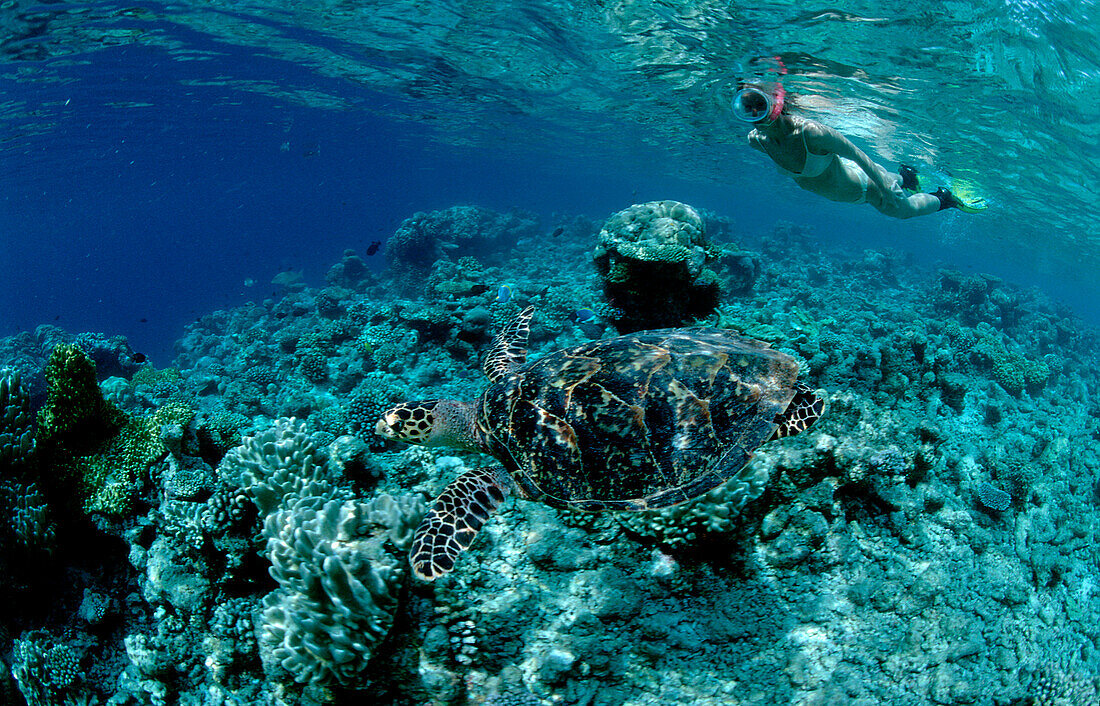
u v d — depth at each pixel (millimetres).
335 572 1329
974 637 1692
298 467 1652
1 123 7422
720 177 13445
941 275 5738
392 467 1748
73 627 1807
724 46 4191
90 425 1873
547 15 4395
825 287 6246
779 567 1564
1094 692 1891
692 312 2334
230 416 2051
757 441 1213
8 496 1709
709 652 1462
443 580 1431
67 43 5102
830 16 3328
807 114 5430
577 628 1419
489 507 1233
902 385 2162
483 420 1333
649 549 1503
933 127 5070
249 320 6496
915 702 1576
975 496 2014
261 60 6527
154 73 6543
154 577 1681
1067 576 2105
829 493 1616
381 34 5387
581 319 2758
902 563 1679
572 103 7551
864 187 2078
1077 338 6016
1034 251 13648
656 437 1210
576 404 1249
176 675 1674
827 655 1516
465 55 5855
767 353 1319
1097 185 5527
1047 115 4086
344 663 1345
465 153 18266
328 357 3416
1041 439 2578
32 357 4398
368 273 7109
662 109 6855
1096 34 2861
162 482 1769
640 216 2381
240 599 1616
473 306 3373
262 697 1562
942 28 3227
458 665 1406
